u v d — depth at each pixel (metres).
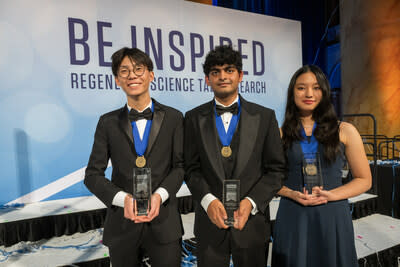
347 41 6.23
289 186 1.57
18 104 2.92
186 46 3.86
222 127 1.40
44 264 2.01
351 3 6.14
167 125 1.39
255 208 1.30
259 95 4.48
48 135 3.07
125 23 3.45
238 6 5.50
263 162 1.43
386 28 5.68
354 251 1.54
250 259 1.36
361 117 6.12
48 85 3.05
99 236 2.53
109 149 1.41
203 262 1.38
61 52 3.10
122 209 1.36
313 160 1.44
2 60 2.84
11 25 2.86
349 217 1.53
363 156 1.54
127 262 1.36
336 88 6.44
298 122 1.58
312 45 6.27
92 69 3.28
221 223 1.24
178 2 3.77
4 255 2.18
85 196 3.27
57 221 2.53
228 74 1.31
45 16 3.01
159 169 1.35
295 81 1.55
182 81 3.85
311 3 6.18
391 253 2.53
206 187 1.35
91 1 3.24
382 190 3.86
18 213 2.60
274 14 5.80
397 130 5.64
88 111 3.27
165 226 1.35
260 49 4.46
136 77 1.31
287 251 1.54
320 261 1.50
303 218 1.51
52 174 3.11
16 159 2.94
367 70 5.99
